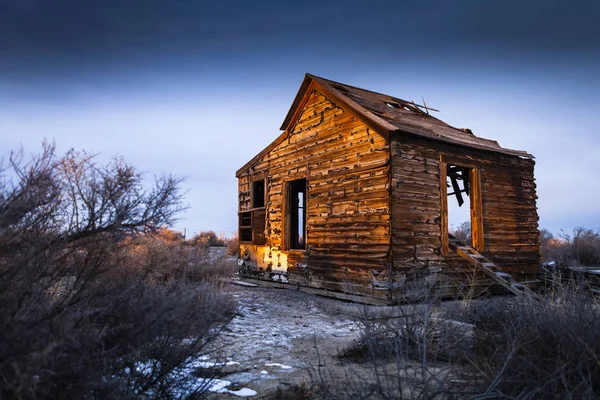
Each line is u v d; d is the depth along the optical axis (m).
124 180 3.22
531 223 11.84
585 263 15.08
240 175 15.30
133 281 3.46
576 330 3.80
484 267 9.46
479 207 10.62
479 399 3.18
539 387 3.25
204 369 4.02
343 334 6.97
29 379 2.31
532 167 12.19
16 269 2.75
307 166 11.79
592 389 3.25
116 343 3.07
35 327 2.58
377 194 9.36
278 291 11.73
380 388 3.34
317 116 11.58
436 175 9.84
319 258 11.02
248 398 3.92
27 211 2.86
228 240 31.34
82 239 3.19
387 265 8.89
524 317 4.86
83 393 2.67
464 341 4.99
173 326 3.20
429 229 9.52
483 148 10.63
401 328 5.14
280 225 12.78
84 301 3.19
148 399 3.24
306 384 4.23
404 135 9.36
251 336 6.65
